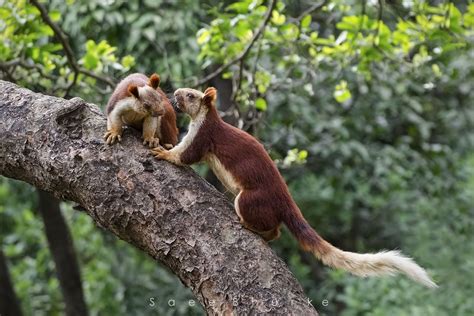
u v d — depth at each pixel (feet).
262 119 39.45
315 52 38.45
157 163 20.51
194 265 19.21
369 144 52.85
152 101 20.93
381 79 42.39
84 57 36.81
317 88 47.01
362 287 51.55
